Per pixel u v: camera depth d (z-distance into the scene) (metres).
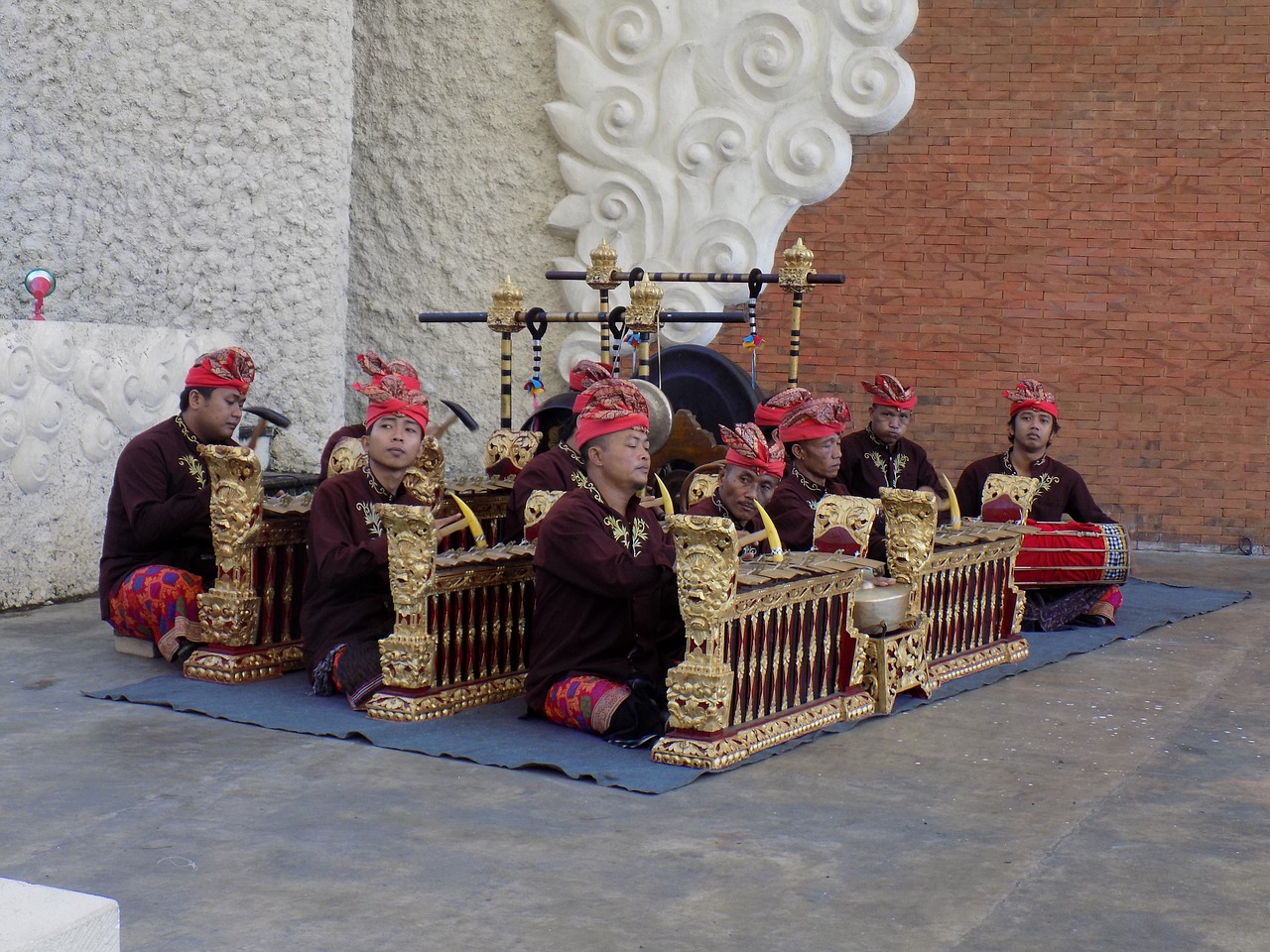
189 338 8.34
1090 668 6.28
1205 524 10.03
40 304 7.78
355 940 3.18
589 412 4.93
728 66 10.42
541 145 11.02
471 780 4.37
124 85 9.77
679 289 10.53
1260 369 9.87
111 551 5.97
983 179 10.23
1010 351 10.27
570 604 4.96
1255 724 5.34
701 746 4.51
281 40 9.96
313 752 4.64
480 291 11.19
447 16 11.12
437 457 6.06
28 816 3.96
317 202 10.04
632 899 3.45
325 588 5.36
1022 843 3.93
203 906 3.35
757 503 5.23
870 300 10.46
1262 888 3.63
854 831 3.99
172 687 5.40
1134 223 10.02
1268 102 9.74
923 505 5.54
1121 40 9.96
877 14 10.14
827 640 5.16
